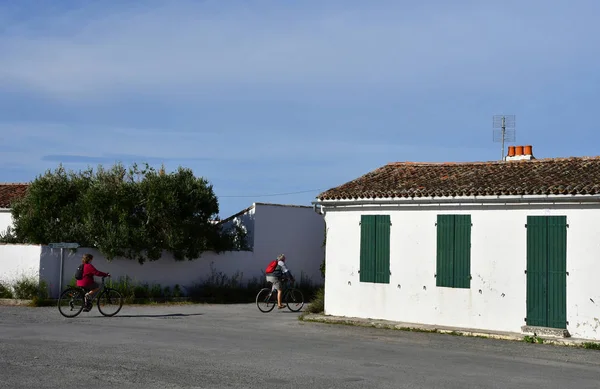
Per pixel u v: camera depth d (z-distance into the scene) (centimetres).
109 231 2348
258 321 1794
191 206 2488
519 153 2205
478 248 1638
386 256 1781
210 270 2650
